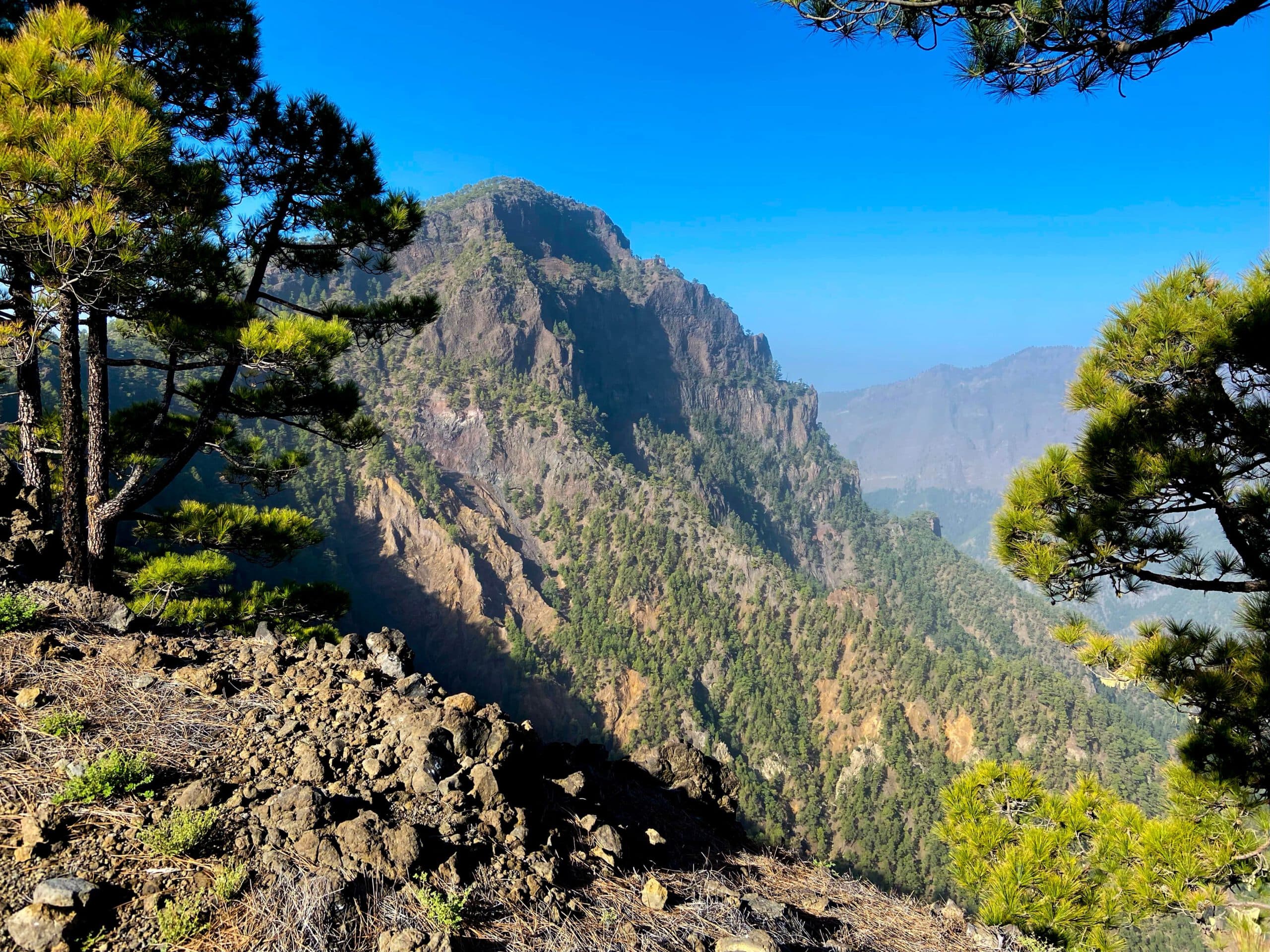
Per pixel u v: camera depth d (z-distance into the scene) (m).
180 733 5.21
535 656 159.50
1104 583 9.91
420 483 190.25
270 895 3.84
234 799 4.55
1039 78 6.50
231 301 10.38
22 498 10.66
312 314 11.56
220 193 8.92
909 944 6.29
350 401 11.66
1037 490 9.71
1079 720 133.12
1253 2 5.15
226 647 7.34
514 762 6.00
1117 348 9.55
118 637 6.69
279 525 12.90
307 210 11.31
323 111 10.67
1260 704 8.79
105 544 10.45
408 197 11.38
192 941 3.49
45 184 7.18
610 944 4.50
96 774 4.24
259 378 11.88
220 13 10.67
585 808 6.60
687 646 171.88
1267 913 8.42
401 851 4.33
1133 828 9.76
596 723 152.12
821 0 6.62
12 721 4.82
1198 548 9.34
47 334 10.66
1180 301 8.90
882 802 136.12
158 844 3.96
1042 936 8.41
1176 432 9.27
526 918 4.47
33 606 6.49
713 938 5.02
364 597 145.88
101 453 10.36
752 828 126.62
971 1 6.16
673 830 7.42
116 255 7.79
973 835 9.98
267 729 5.56
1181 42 5.65
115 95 7.64
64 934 3.30
